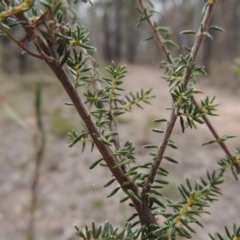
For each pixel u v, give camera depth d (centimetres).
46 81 1083
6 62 1293
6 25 40
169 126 51
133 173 49
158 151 51
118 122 722
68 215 373
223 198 394
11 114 103
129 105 66
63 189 439
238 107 1024
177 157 538
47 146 587
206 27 54
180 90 50
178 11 1997
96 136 48
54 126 673
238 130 717
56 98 962
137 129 670
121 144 62
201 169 496
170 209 287
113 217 361
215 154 557
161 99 1047
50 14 40
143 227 50
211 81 1575
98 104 65
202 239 306
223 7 1866
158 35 86
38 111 77
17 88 1020
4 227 348
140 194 51
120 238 50
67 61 47
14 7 40
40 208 378
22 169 512
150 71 2258
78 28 46
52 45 42
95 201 400
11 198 426
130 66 2448
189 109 51
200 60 1858
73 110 819
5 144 630
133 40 2812
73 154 559
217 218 354
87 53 74
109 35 2469
